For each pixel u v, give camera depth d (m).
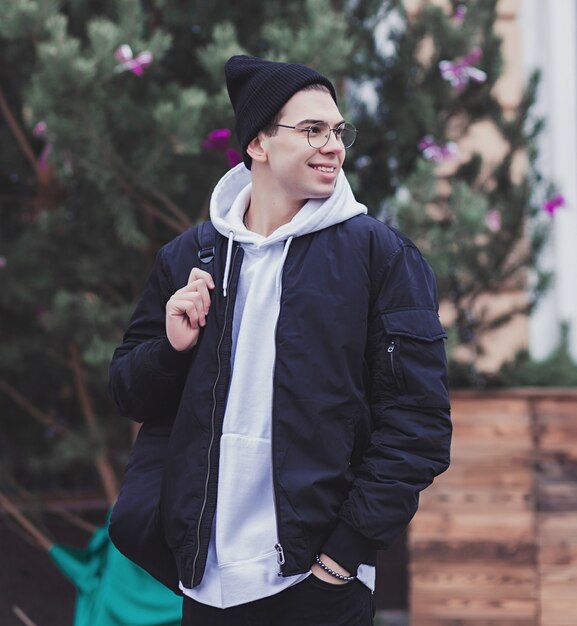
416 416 1.96
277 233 2.03
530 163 4.86
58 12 4.33
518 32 5.62
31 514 4.94
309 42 3.62
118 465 5.04
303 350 1.95
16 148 4.68
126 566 3.43
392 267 2.01
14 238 4.73
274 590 1.97
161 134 3.69
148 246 4.53
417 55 4.63
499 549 4.32
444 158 4.52
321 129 2.02
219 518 1.99
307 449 1.94
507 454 4.34
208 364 2.03
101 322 4.13
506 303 5.31
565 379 4.84
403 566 5.09
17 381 4.91
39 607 4.91
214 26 4.23
